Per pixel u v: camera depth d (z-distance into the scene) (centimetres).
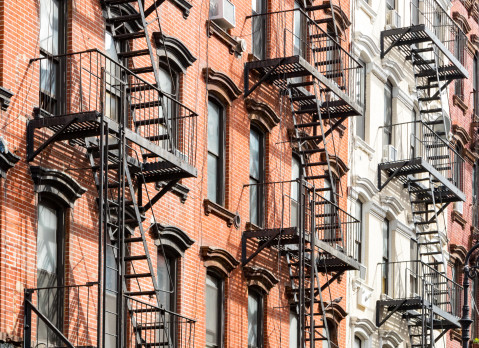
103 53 3173
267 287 4331
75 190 3262
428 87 5922
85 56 3372
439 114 6262
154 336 3388
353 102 4638
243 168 4228
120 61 3528
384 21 5653
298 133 4569
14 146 3077
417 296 5444
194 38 3962
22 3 3147
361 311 5159
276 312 4397
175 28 3853
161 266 3722
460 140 6531
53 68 3284
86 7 3394
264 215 4362
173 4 3847
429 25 6200
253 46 4403
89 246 3331
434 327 5794
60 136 3162
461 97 6662
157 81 3456
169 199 3738
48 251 3209
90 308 3309
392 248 5544
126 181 3422
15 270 3042
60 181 3203
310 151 4522
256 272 4216
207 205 3944
